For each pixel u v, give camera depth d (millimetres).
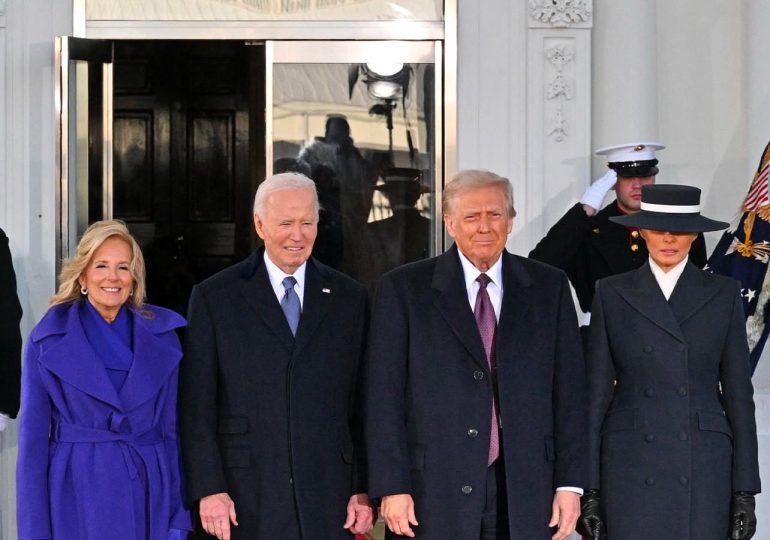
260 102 29672
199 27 20750
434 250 20953
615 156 17375
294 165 21156
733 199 20844
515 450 12883
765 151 17734
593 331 14414
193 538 13672
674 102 20875
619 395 14219
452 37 20469
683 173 20875
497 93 20516
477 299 13336
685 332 14008
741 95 20812
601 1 20453
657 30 20781
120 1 20625
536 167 20391
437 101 20812
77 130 19938
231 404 13414
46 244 20016
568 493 13070
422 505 12922
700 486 13750
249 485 13258
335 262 21250
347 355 13688
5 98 19984
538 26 20391
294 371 13367
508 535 13039
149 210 30578
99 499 12836
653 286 14195
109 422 13047
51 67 20125
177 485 13383
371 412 13016
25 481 12859
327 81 21062
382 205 21219
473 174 13141
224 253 30641
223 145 30656
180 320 13594
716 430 13852
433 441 12945
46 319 13195
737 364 14078
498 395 13023
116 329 13414
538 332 13203
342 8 20922
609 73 20312
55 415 13211
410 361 13141
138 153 30562
